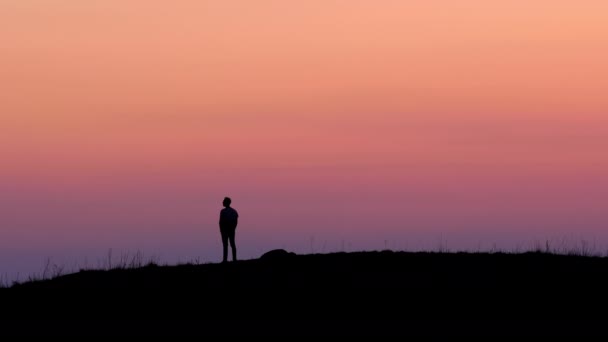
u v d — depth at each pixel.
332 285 52.41
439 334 43.28
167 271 56.41
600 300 49.84
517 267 55.84
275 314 47.66
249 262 57.34
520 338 42.50
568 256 58.81
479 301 49.66
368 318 46.69
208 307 49.19
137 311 48.81
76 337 43.59
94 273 56.81
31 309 49.62
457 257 58.25
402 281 53.06
